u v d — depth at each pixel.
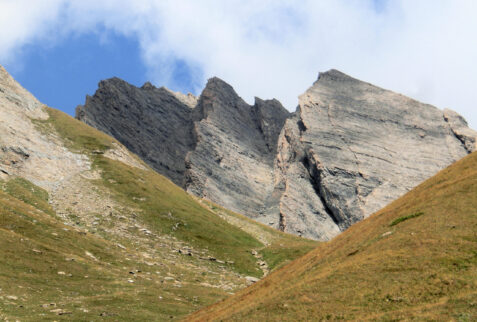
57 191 109.38
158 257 90.00
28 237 67.88
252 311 37.03
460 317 26.67
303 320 32.44
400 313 29.19
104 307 50.78
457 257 33.50
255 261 107.19
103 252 77.19
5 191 94.12
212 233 115.75
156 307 54.78
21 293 48.88
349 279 36.09
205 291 70.12
